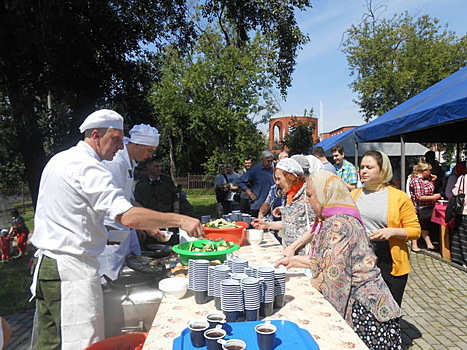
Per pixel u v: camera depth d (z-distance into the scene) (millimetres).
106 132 2160
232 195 8656
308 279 2293
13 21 6371
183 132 26891
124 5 8492
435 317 4164
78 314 1968
